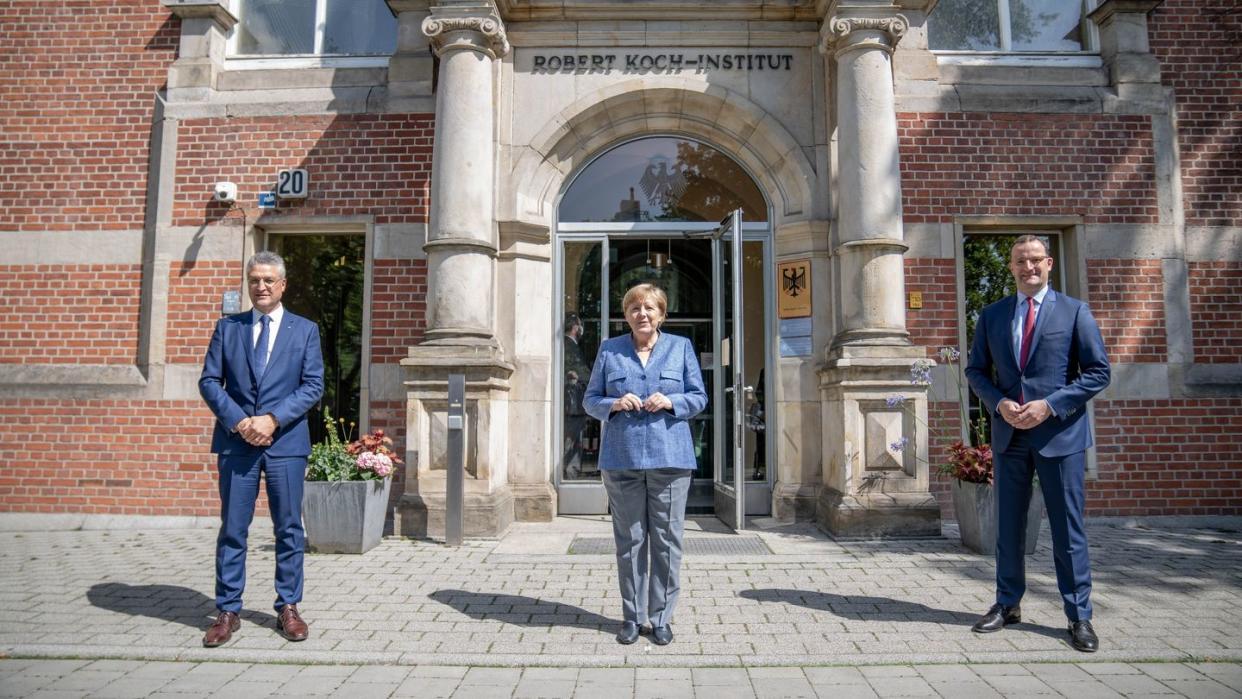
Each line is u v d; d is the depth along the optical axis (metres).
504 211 6.95
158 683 3.17
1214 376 7.08
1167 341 7.08
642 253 7.43
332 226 7.20
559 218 7.36
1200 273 7.20
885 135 6.30
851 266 6.30
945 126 7.19
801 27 7.09
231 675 3.28
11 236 7.26
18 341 7.18
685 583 4.67
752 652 3.49
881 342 6.11
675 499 3.69
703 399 3.76
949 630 3.80
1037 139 7.21
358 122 7.21
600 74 7.09
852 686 3.14
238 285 7.10
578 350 7.27
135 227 7.24
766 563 5.16
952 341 7.02
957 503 5.73
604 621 3.96
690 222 7.36
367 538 5.57
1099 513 6.90
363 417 6.96
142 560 5.48
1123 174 7.22
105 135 7.34
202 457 6.96
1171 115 7.30
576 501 7.03
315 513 5.51
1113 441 6.96
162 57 7.40
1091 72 7.41
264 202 7.11
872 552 5.49
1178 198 7.23
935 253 7.07
